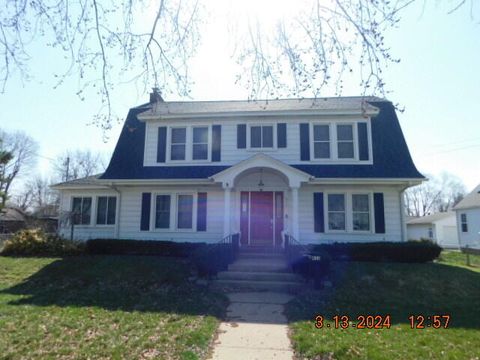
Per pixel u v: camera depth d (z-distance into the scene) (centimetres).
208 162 1380
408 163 1282
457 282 916
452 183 6650
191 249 1229
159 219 1373
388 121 1387
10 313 642
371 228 1252
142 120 1453
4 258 1254
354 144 1326
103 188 1480
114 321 602
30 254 1328
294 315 663
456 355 462
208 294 821
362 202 1284
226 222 1179
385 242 1186
